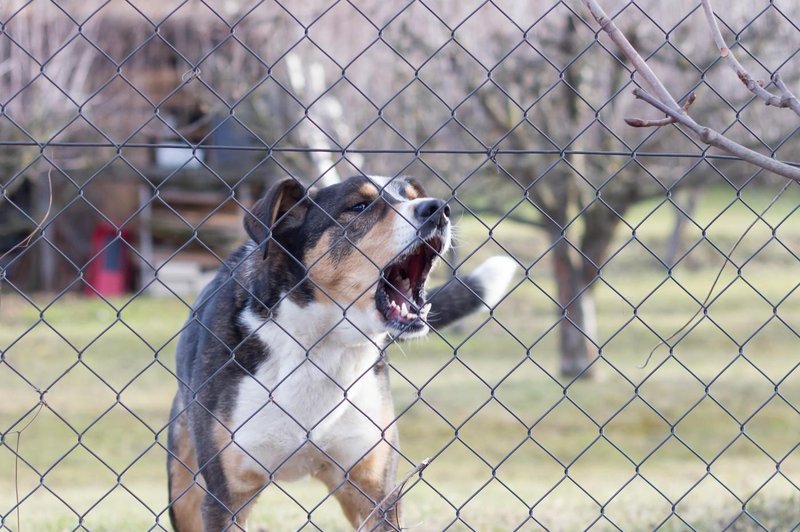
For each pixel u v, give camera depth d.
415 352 15.44
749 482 8.11
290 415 3.82
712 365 14.59
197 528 4.42
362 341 3.99
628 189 11.30
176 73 12.15
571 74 9.85
